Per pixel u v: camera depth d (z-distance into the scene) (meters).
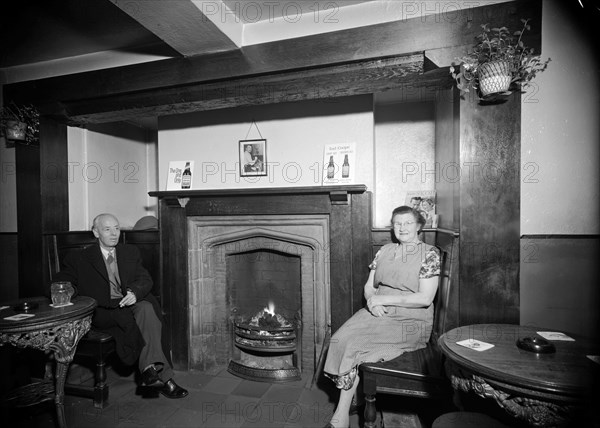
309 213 2.73
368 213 2.60
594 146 2.11
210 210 2.93
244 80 2.46
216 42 2.34
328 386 2.68
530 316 2.21
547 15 2.14
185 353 2.99
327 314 2.78
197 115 3.18
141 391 2.65
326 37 2.26
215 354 3.10
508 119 1.93
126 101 2.76
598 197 2.11
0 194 3.23
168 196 2.92
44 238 2.99
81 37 2.62
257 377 2.81
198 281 3.02
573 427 1.20
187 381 2.81
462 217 1.99
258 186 3.02
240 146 3.06
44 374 2.79
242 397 2.54
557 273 2.17
